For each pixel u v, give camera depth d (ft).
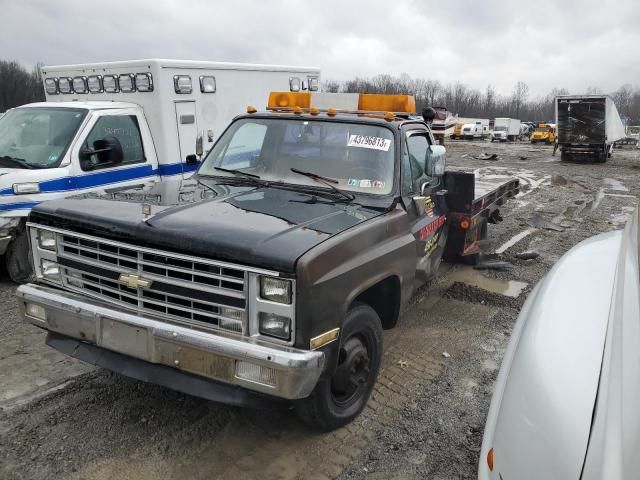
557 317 8.38
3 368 14.34
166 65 25.09
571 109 83.97
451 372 15.07
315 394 11.00
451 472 10.98
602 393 6.47
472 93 385.91
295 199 13.12
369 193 13.85
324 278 9.92
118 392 13.30
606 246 10.78
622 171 72.95
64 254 11.73
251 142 15.47
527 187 53.67
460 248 22.29
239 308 9.81
